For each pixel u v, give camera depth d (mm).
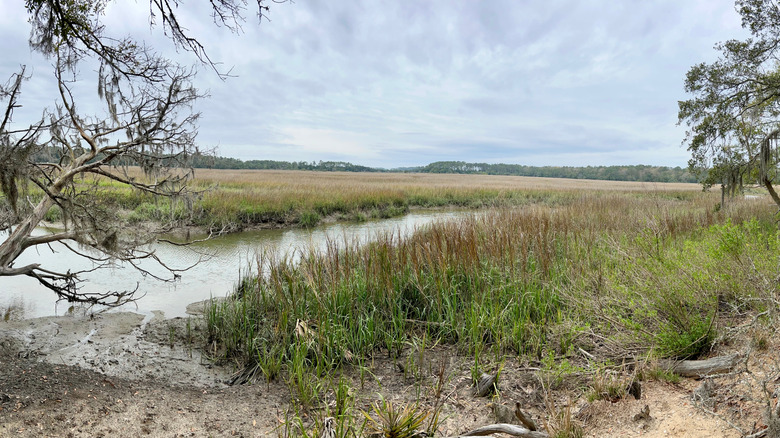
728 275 4191
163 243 12461
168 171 6602
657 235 6293
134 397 4000
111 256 6086
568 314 4848
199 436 3381
